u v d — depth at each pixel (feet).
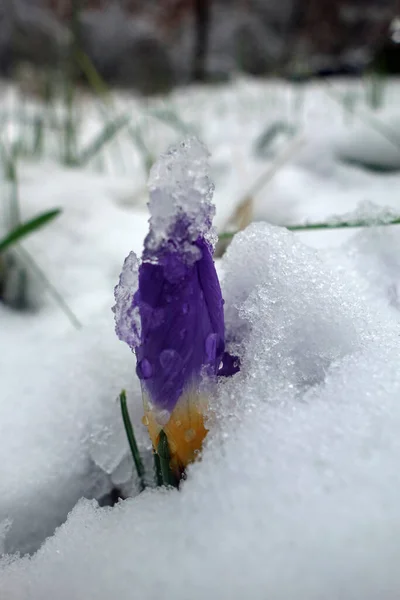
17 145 1.51
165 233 0.37
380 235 0.63
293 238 0.53
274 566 0.35
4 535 0.51
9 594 0.42
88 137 1.89
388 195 1.09
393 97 2.05
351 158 1.32
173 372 0.40
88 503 0.47
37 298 0.88
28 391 0.61
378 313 0.52
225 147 1.70
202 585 0.36
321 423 0.41
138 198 1.27
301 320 0.48
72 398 0.58
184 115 2.28
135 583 0.38
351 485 0.37
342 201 1.07
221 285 0.52
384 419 0.41
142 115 2.28
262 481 0.39
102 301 0.86
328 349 0.48
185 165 0.37
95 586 0.39
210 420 0.43
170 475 0.44
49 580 0.42
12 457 0.55
